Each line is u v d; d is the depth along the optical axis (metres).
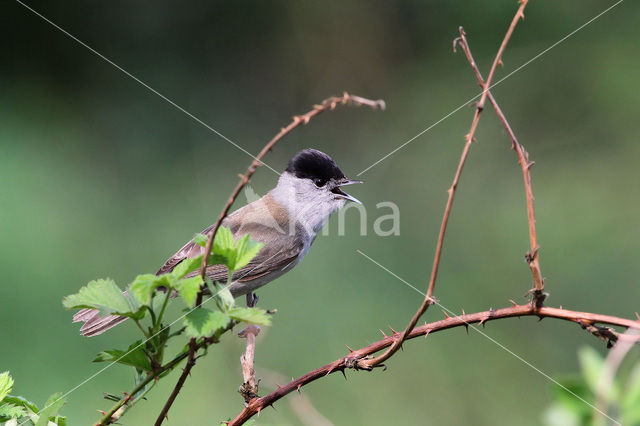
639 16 16.14
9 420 3.25
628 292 11.78
